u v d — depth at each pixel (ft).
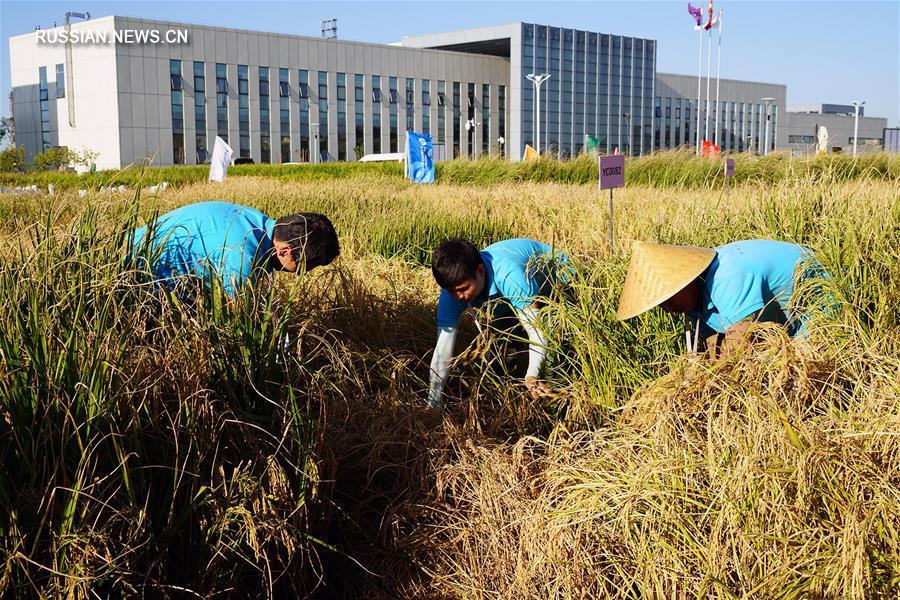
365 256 24.25
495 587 9.55
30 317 9.18
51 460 8.16
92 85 186.50
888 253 12.98
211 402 9.19
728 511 8.36
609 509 9.16
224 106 197.06
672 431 9.86
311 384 10.81
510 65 254.06
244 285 11.00
